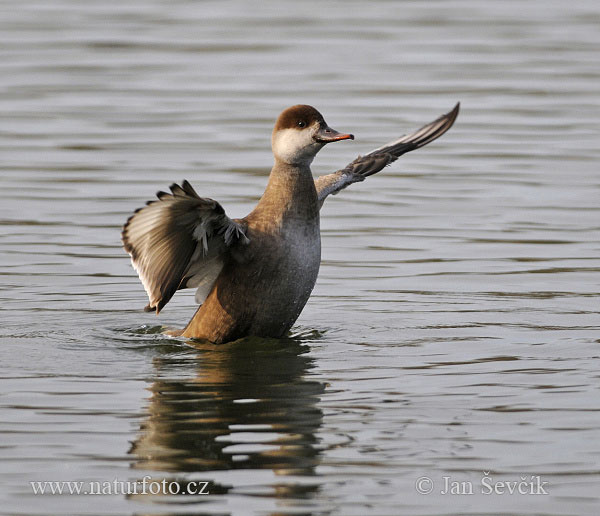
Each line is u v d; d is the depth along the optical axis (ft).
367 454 27.17
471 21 100.12
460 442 27.84
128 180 59.82
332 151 64.75
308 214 37.11
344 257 49.11
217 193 57.11
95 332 39.27
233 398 31.37
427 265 47.78
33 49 88.17
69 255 49.01
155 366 34.83
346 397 31.40
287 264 36.70
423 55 87.66
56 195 57.52
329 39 92.89
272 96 76.43
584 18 101.35
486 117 72.54
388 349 36.73
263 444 27.73
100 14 101.86
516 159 64.13
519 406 30.42
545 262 47.85
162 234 34.06
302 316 41.16
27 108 73.72
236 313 37.37
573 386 32.17
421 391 31.86
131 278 46.44
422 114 71.46
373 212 55.98
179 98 76.38
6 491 25.23
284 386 32.50
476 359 35.27
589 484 25.46
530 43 91.50
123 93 77.41
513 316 40.73
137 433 28.48
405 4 108.06
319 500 24.75
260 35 94.12
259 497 24.85
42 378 33.35
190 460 26.76
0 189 58.29
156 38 92.53
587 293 43.55
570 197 57.31
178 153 64.54
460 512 24.29
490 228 52.90
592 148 65.77
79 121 71.10
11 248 49.67
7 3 105.81
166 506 24.52
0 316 41.01
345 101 74.79
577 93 77.41
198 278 37.93
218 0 110.11
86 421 29.37
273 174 37.14
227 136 67.97
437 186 59.93
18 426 28.94
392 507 24.48
